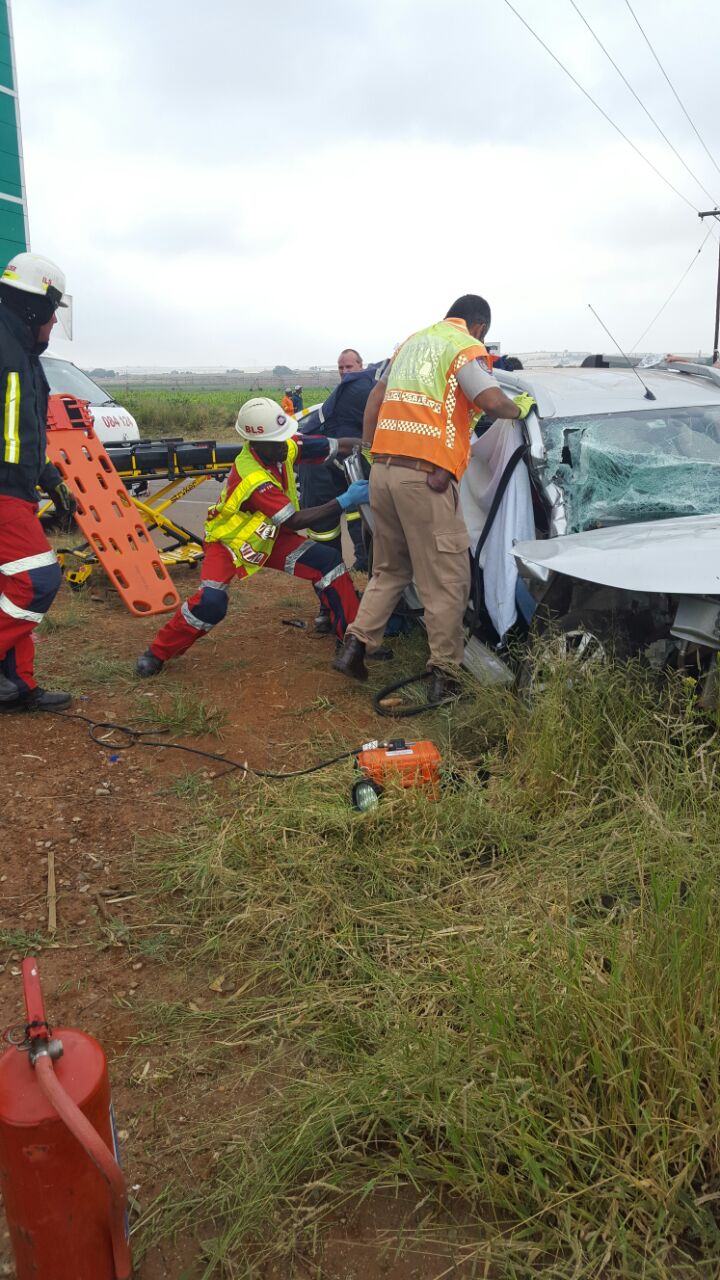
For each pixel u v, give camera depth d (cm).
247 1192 212
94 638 631
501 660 467
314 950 291
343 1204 213
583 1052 216
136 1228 209
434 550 459
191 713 485
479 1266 198
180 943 306
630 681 373
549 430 483
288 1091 240
